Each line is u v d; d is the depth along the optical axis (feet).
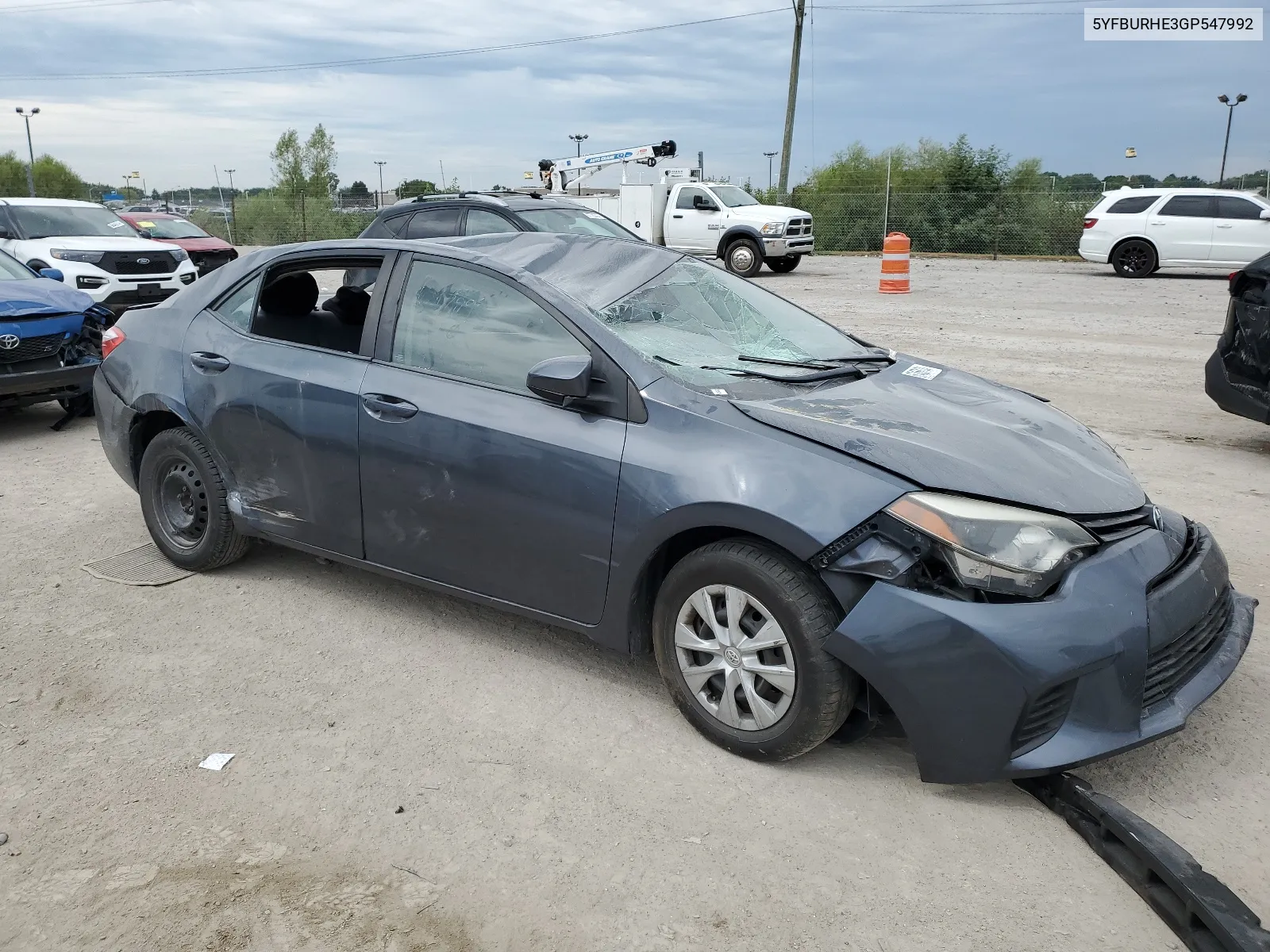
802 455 9.95
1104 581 9.36
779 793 10.03
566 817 9.66
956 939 8.05
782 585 9.79
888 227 99.66
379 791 10.08
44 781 10.26
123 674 12.53
